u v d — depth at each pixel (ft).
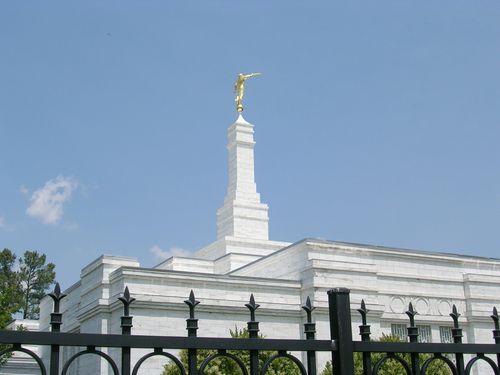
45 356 187.73
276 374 90.79
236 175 250.78
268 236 247.29
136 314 146.30
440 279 186.50
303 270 168.66
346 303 27.71
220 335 154.30
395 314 175.11
